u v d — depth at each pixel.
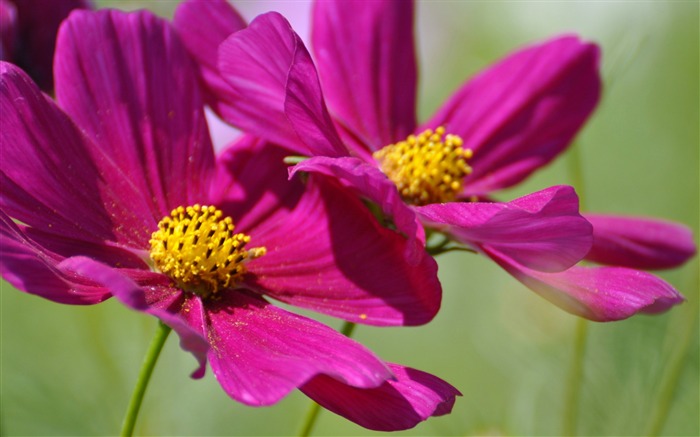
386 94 0.41
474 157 0.41
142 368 0.36
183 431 0.48
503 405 0.49
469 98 0.41
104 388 0.47
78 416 0.47
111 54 0.37
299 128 0.35
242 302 0.37
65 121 0.37
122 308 0.47
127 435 0.36
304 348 0.35
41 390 0.47
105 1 0.45
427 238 0.38
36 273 0.34
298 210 0.38
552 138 0.41
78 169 0.37
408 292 0.37
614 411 0.46
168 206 0.38
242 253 0.37
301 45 0.35
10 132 0.36
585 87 0.41
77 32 0.37
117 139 0.38
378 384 0.34
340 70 0.41
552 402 0.48
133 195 0.37
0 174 0.36
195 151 0.38
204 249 0.37
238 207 0.38
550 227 0.35
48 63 0.40
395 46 0.41
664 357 0.46
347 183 0.37
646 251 0.39
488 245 0.37
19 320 0.49
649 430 0.43
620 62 0.43
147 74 0.38
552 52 0.41
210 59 0.38
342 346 0.35
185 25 0.38
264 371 0.34
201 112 0.38
